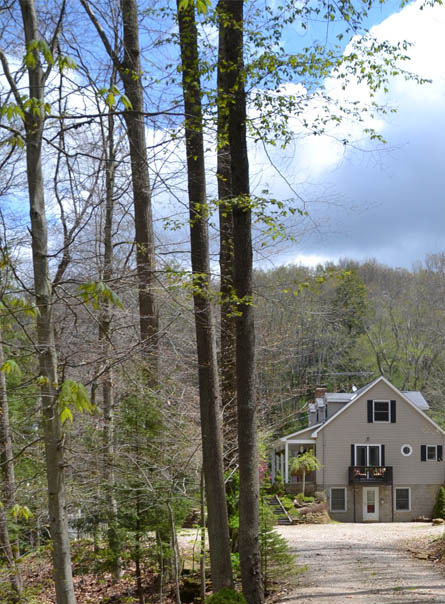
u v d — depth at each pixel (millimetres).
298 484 34688
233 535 11883
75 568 11211
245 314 9922
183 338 11328
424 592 10984
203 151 10492
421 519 34250
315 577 12867
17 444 10445
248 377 9898
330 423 35281
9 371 5598
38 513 10648
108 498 10625
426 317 49156
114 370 9828
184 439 10898
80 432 10016
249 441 9812
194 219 10039
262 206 9477
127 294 11211
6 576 9977
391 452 35250
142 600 11172
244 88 9398
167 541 11359
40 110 5848
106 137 10461
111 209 10328
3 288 6078
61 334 8805
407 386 49781
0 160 8742
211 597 8758
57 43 6816
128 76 10008
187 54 9508
